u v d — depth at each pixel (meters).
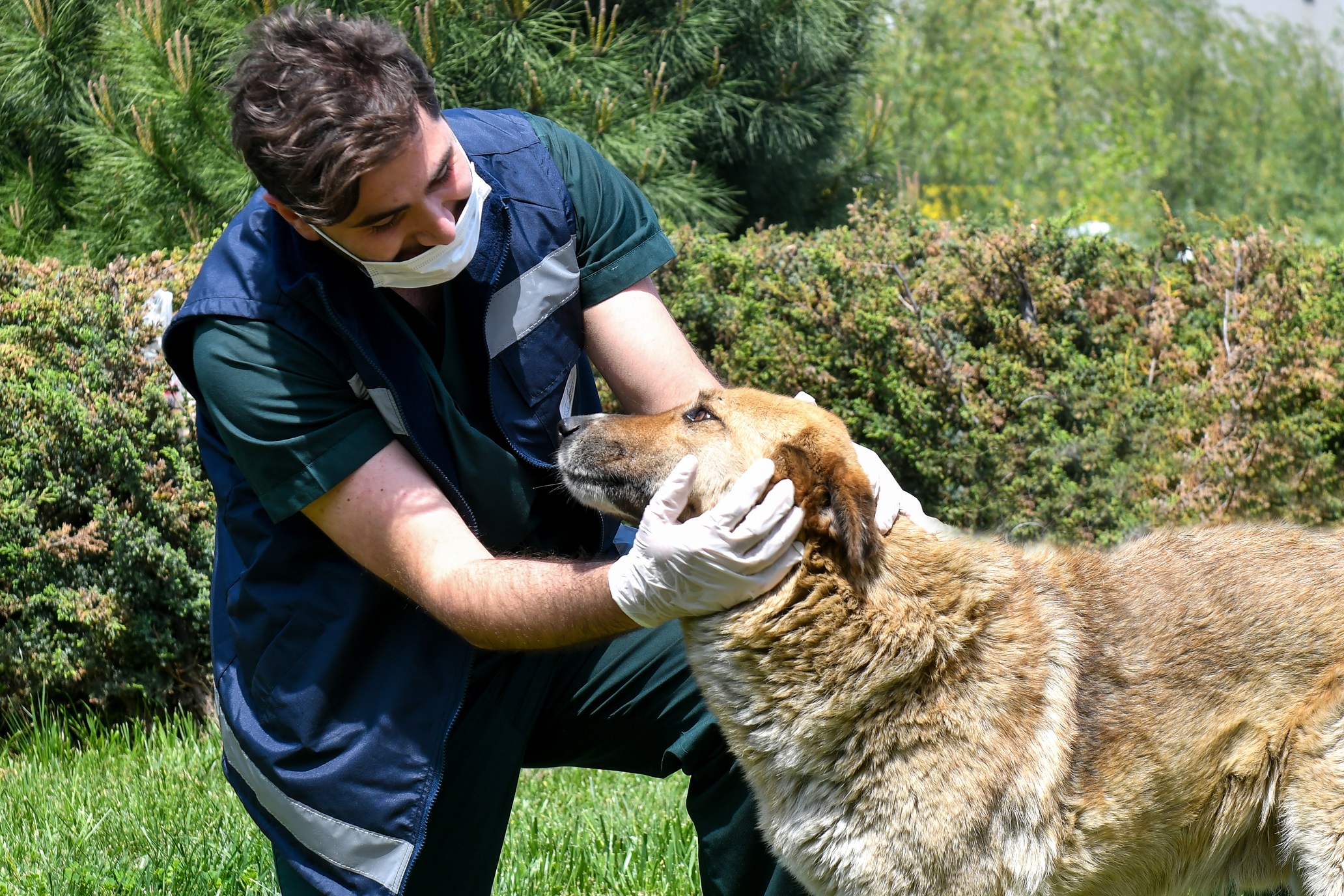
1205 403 5.37
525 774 4.95
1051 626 2.70
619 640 2.86
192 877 3.58
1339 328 5.38
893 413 5.76
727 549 2.42
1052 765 2.58
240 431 2.46
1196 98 18.52
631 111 8.45
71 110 8.96
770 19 9.11
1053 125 18.11
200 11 7.80
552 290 2.72
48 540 5.22
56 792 4.54
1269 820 2.78
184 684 5.68
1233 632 2.72
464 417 2.64
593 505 2.85
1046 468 5.40
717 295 6.10
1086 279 5.76
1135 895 2.79
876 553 2.59
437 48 7.70
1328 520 5.11
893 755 2.58
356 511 2.47
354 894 2.54
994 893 2.54
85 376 5.43
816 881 2.70
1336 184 17.58
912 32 18.59
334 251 2.52
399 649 2.59
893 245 6.03
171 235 7.96
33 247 8.56
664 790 4.64
